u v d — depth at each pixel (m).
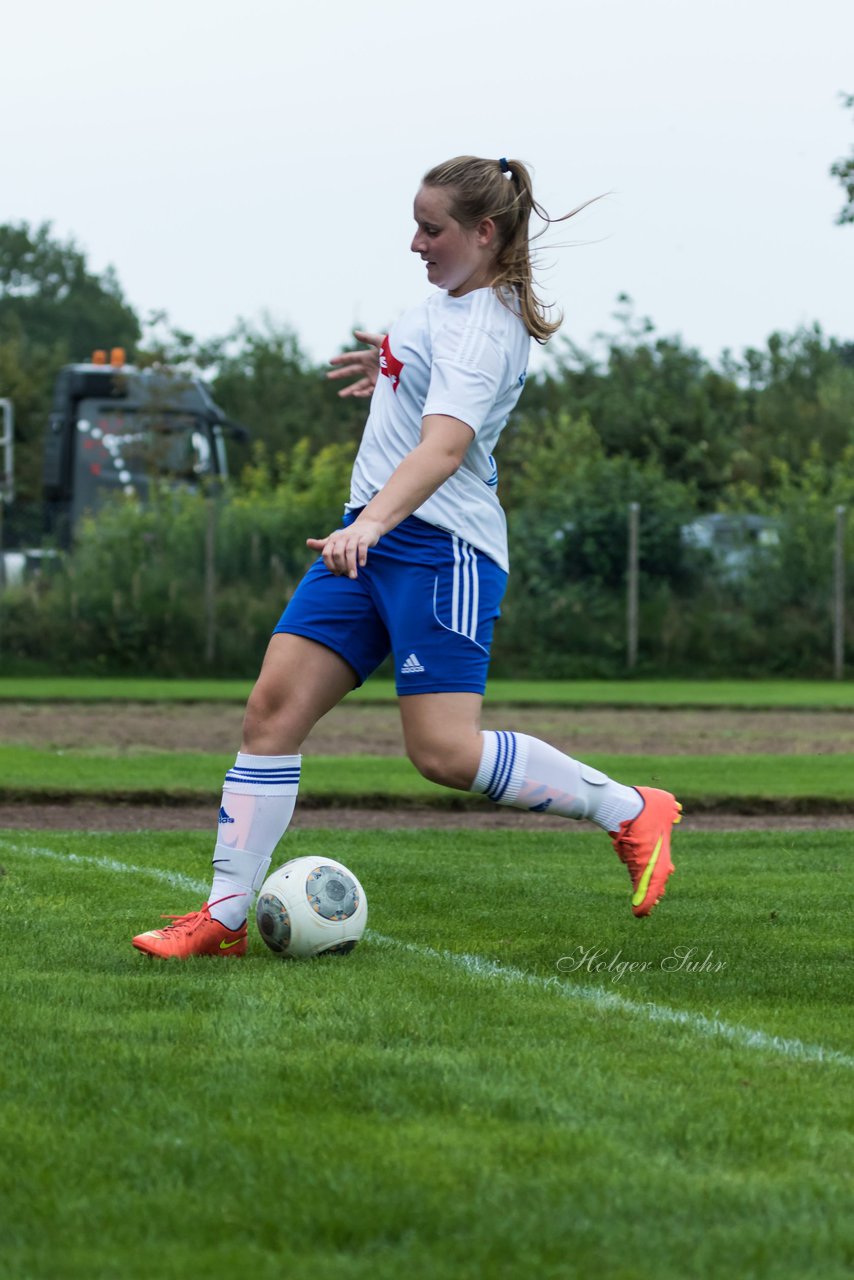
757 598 71.50
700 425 126.94
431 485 11.50
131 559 68.38
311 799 26.39
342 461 74.94
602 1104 8.29
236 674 66.94
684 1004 11.24
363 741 39.97
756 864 19.66
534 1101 8.29
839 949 13.68
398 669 12.06
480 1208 6.68
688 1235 6.46
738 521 73.75
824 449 138.25
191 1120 7.86
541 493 74.31
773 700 55.00
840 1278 6.10
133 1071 8.77
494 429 12.14
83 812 25.27
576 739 40.56
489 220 12.09
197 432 77.31
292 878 12.82
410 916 15.21
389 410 12.36
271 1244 6.31
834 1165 7.43
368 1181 6.97
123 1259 6.12
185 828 23.53
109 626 66.94
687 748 38.19
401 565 11.96
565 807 12.36
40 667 66.44
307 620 12.43
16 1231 6.41
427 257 12.24
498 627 69.88
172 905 15.46
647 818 12.47
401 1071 8.84
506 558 12.38
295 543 70.19
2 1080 8.59
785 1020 10.77
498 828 23.95
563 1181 7.03
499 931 14.38
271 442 148.62
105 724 43.41
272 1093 8.38
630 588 69.25
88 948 12.87
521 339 12.19
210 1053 9.22
